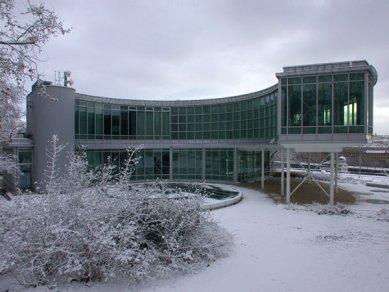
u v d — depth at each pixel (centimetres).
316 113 1873
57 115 2247
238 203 1891
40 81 679
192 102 3156
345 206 1802
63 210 638
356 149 4712
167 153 3161
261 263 791
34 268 575
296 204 1823
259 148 2734
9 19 618
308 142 1883
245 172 3103
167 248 720
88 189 706
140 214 695
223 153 3017
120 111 2945
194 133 3159
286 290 628
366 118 1777
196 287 634
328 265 781
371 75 1945
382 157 4441
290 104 1928
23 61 652
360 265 781
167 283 648
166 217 746
